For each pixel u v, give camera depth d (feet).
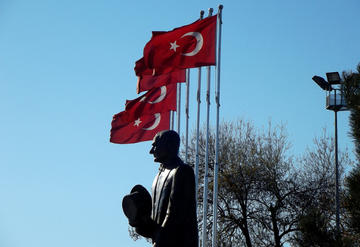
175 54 65.16
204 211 71.67
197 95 75.61
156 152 27.20
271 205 105.40
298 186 108.58
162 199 26.37
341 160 110.22
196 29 64.95
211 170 110.32
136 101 75.20
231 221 105.60
